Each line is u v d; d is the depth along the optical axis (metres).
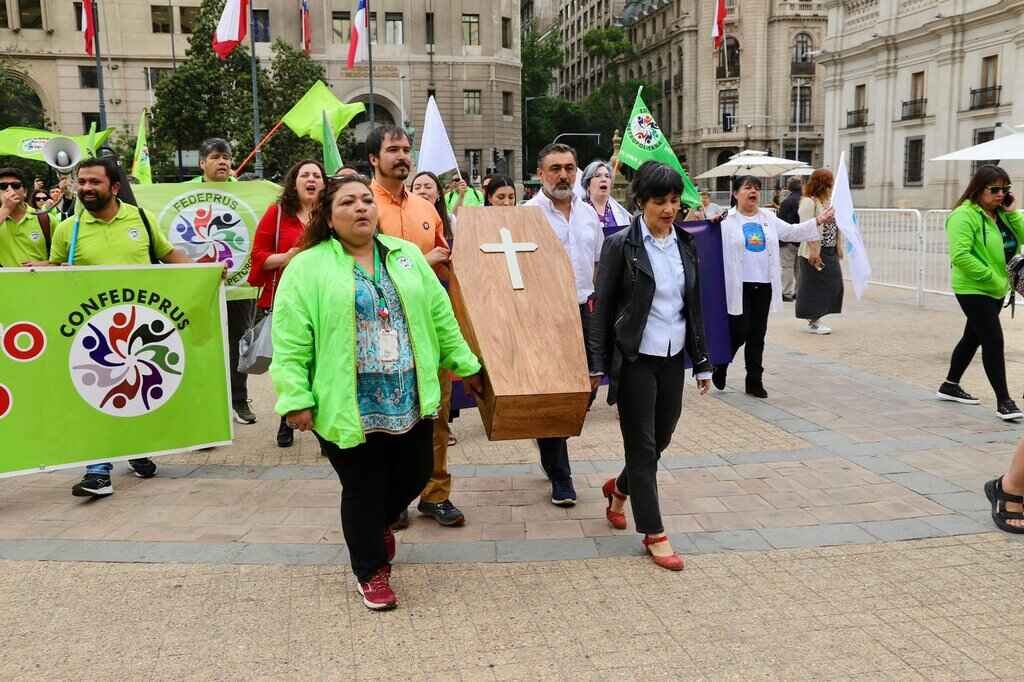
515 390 3.66
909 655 3.21
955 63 39.09
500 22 53.00
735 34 71.75
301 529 4.53
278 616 3.57
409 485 3.74
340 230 3.44
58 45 47.50
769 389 7.71
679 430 6.40
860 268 8.38
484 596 3.74
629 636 3.38
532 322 3.90
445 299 3.72
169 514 4.78
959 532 4.36
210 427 5.35
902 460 5.54
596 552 4.21
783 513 4.67
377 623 3.50
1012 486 4.37
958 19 38.38
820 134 72.62
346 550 4.24
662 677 3.08
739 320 7.31
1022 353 8.84
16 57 46.59
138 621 3.53
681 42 76.75
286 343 3.37
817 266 10.18
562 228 5.48
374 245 3.58
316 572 3.99
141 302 5.08
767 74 71.88
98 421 5.00
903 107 42.75
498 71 52.97
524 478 5.42
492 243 4.12
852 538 4.31
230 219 6.94
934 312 12.08
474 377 3.91
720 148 74.06
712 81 73.50
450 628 3.46
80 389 4.95
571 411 3.76
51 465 4.89
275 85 39.12
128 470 5.66
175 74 35.88
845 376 8.13
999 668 3.11
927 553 4.12
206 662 3.21
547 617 3.54
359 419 3.35
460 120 52.72
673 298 4.07
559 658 3.22
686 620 3.50
